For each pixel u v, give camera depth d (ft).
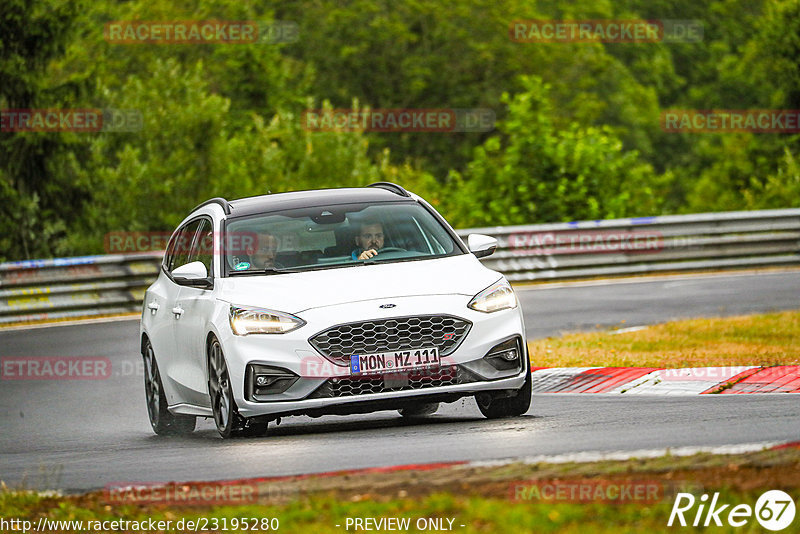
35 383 167.94
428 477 73.46
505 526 61.62
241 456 92.79
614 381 132.16
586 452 80.38
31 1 417.69
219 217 117.08
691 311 206.59
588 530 60.39
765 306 207.92
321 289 104.01
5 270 242.58
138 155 472.85
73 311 248.52
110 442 119.44
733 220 298.56
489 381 102.22
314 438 101.55
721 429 90.22
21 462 104.63
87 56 547.90
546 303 234.79
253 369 101.40
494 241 115.55
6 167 423.23
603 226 290.97
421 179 501.15
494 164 395.55
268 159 505.25
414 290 103.24
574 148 388.57
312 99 527.40
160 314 123.13
